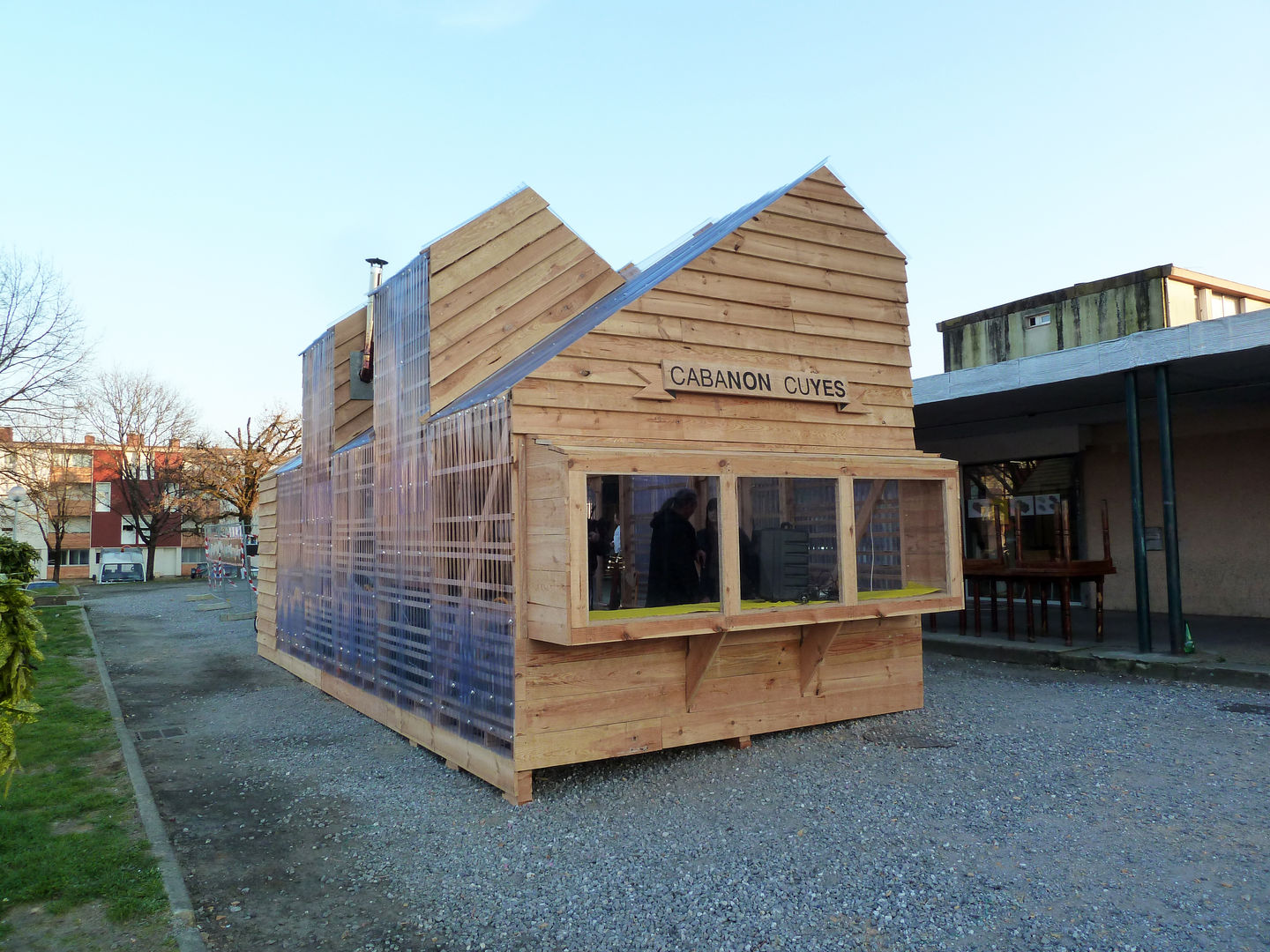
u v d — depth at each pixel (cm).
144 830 503
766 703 662
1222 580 1277
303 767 673
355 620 882
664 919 385
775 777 583
